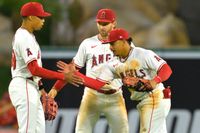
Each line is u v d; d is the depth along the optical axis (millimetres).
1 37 41969
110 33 23156
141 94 23531
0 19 42562
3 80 38875
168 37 41969
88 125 25859
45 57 30984
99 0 42531
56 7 42219
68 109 31000
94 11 42250
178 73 31156
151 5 43344
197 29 43094
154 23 42719
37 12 23000
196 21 43188
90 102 25547
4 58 40844
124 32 23078
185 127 31141
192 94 31109
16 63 23078
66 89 30953
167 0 44344
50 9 41969
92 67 25156
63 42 42094
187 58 31094
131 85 23047
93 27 41688
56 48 30953
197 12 43406
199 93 31094
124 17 42344
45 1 42000
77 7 42281
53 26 42406
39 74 22781
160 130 23422
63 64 23172
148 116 23438
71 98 30953
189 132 31156
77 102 30953
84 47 25375
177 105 31156
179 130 31156
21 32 22938
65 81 23578
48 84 30609
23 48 22703
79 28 42062
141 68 23234
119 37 22984
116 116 25625
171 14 43531
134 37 41594
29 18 23000
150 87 22828
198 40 42875
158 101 23438
